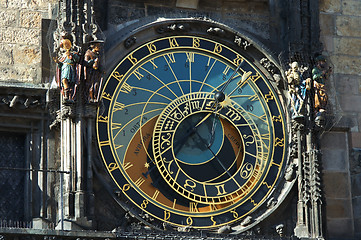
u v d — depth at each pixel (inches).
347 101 1493.6
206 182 1398.9
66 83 1362.0
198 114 1419.8
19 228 1288.1
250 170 1412.4
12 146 1392.7
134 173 1379.2
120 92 1398.9
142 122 1397.6
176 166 1393.9
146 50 1422.2
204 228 1381.6
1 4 1419.8
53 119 1386.6
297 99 1428.4
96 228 1346.0
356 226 1453.0
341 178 1466.5
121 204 1359.5
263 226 1398.9
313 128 1423.5
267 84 1445.6
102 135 1376.7
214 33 1441.9
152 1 1444.4
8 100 1379.2
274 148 1425.9
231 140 1422.2
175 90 1419.8
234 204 1397.6
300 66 1443.2
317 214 1396.4
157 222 1371.8
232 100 1433.3
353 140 1482.5
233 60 1445.6
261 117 1433.3
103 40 1389.0
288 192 1406.3
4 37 1411.2
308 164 1413.6
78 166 1350.9
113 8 1428.4
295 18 1461.6
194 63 1433.3
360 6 1524.4
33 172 1376.7
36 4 1429.6
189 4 1453.0
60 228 1327.5
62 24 1381.6
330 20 1518.2
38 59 1411.2
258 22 1472.7
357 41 1517.0
